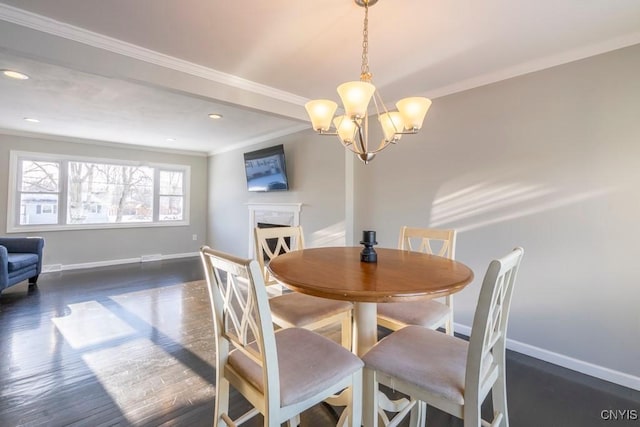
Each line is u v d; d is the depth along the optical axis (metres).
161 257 6.09
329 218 3.88
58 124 4.16
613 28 1.86
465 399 1.06
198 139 5.11
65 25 1.83
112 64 2.03
